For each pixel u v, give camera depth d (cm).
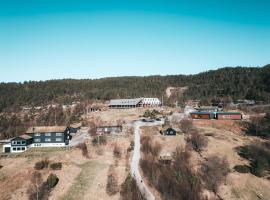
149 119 12612
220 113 12862
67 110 16238
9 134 12194
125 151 8169
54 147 8962
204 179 6700
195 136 8912
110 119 13125
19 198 5722
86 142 9206
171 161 7400
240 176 6950
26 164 7219
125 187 5831
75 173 6712
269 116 12225
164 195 5734
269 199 6172
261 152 8462
